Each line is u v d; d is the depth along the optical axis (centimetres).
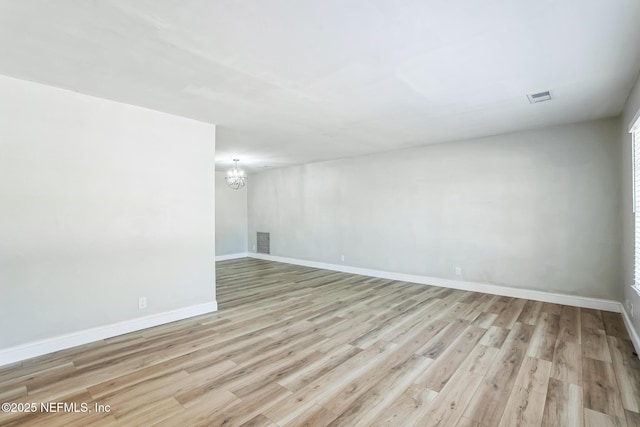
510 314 372
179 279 359
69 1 159
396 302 429
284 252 789
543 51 217
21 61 228
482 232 471
